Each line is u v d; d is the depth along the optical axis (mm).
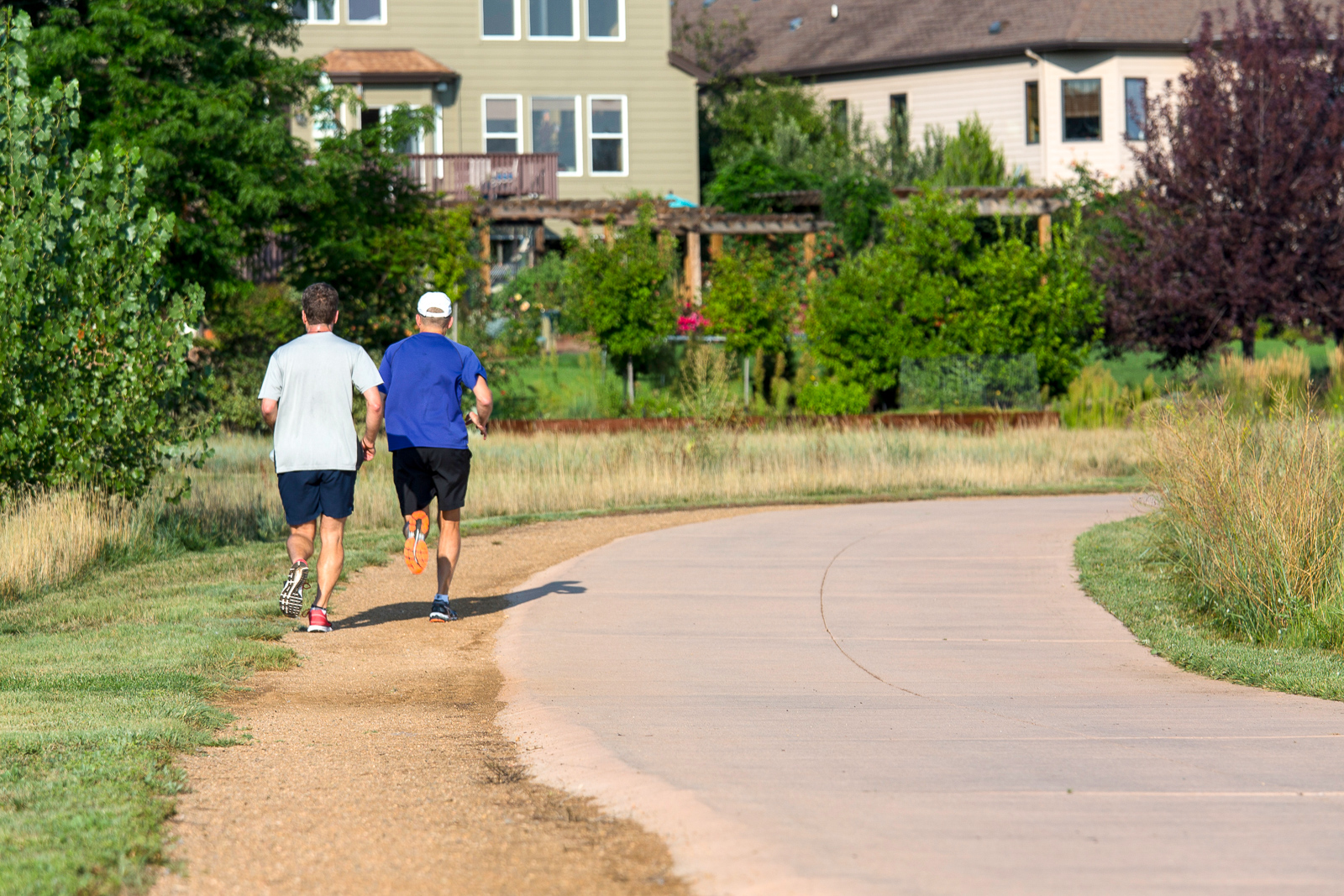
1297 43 96000
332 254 85938
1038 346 99625
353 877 14102
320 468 30344
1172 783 17781
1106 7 147625
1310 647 30203
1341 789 17438
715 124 161500
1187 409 43125
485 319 98438
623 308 99938
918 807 16406
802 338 111812
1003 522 55156
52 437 43438
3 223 43750
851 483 70562
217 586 36594
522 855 14852
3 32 44969
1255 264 92875
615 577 40844
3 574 35500
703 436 74188
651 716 22719
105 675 25109
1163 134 98875
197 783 17953
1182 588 36312
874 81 159375
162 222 46156
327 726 22078
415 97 131250
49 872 13469
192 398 54312
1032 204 122562
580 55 138125
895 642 31109
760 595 37750
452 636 31422
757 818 15875
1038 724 22234
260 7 82188
